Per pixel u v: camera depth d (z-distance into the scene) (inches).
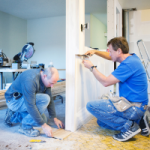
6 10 207.2
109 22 114.8
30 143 53.6
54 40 238.1
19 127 63.6
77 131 64.6
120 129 58.0
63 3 182.7
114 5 113.1
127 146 52.4
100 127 69.4
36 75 53.9
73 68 62.8
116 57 58.1
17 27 236.7
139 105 55.5
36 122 55.4
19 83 55.0
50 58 242.7
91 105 60.3
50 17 238.4
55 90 107.9
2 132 62.2
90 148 50.9
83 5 62.6
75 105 64.5
